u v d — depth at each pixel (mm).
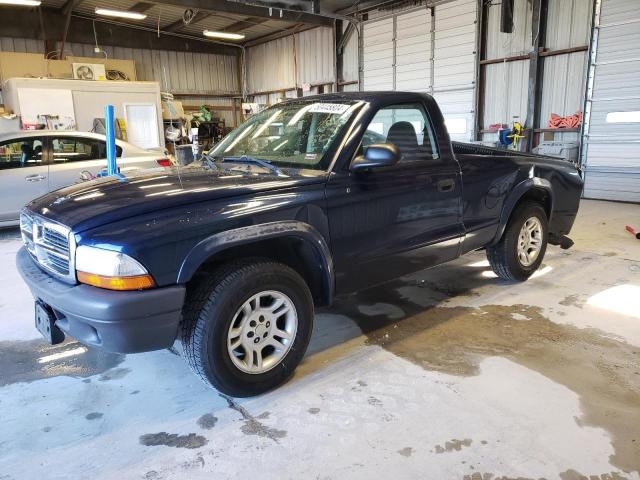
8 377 2615
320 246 2422
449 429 2084
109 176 2703
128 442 2053
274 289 2320
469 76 10633
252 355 2316
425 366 2643
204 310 2133
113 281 1919
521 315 3318
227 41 17797
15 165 6094
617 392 2352
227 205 2174
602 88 8469
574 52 8898
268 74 17219
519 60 9711
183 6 11367
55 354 2883
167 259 1988
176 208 2086
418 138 3043
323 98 3045
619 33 8117
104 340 1979
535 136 9711
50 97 11656
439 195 3059
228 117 18562
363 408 2258
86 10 14078
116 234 1948
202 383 2521
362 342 2957
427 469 1846
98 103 12312
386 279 2904
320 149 2664
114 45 15430
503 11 9250
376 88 13039
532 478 1789
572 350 2791
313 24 13445
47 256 2254
